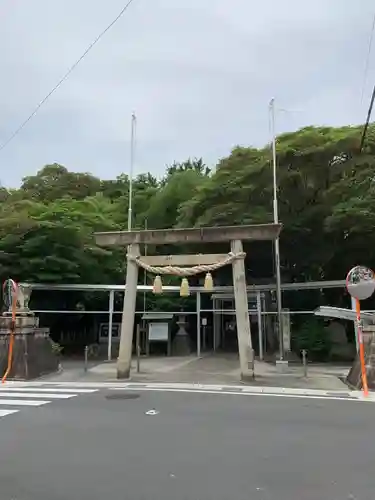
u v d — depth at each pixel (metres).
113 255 28.81
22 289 19.09
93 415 9.91
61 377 17.86
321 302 27.00
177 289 25.94
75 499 5.18
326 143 23.52
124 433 8.21
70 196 37.38
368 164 23.38
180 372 19.25
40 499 5.18
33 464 6.41
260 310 24.59
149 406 11.08
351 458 6.71
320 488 5.51
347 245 24.34
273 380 16.77
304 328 25.64
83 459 6.64
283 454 6.90
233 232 17.28
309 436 8.01
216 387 14.95
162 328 27.73
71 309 28.94
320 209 23.97
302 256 25.92
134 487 5.53
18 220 24.25
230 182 25.44
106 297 29.25
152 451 7.04
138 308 31.06
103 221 29.72
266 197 25.06
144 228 35.00
